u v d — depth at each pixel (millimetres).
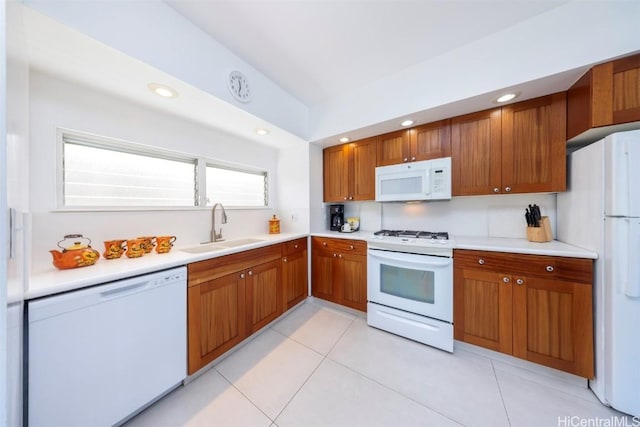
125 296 1128
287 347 1820
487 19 1417
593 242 1319
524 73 1445
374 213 2781
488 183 1828
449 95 1720
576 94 1442
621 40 1192
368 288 2158
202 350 1495
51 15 875
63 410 936
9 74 569
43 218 1250
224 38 1539
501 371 1518
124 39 1098
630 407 1126
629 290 1104
